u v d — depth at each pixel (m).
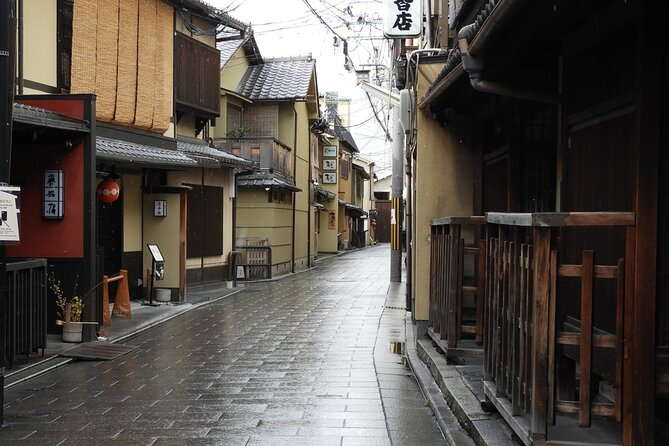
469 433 5.94
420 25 13.03
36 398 7.93
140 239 17.56
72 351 10.54
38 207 11.59
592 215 4.34
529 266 4.65
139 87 16.53
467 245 10.73
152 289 16.73
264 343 11.84
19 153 11.60
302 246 34.28
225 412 7.22
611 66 5.05
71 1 14.12
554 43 6.34
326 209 49.06
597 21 5.27
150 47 17.05
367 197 75.19
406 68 12.52
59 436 6.41
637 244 4.30
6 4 6.64
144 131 17.19
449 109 10.81
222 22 21.47
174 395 8.02
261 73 32.03
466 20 11.87
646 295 4.29
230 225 23.19
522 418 4.90
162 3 17.66
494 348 5.89
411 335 12.53
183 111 20.02
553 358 4.44
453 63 7.74
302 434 6.41
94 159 11.60
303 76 31.36
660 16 4.33
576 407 4.46
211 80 21.38
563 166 6.07
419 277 10.85
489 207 9.97
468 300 10.26
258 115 30.98
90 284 11.56
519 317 4.95
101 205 15.79
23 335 9.40
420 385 8.32
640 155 4.34
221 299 19.45
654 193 4.30
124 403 7.65
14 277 9.13
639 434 4.30
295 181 32.31
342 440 6.21
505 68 6.96
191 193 20.47
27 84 12.85
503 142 8.92
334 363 10.00
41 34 13.27
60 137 11.43
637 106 4.40
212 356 10.61
